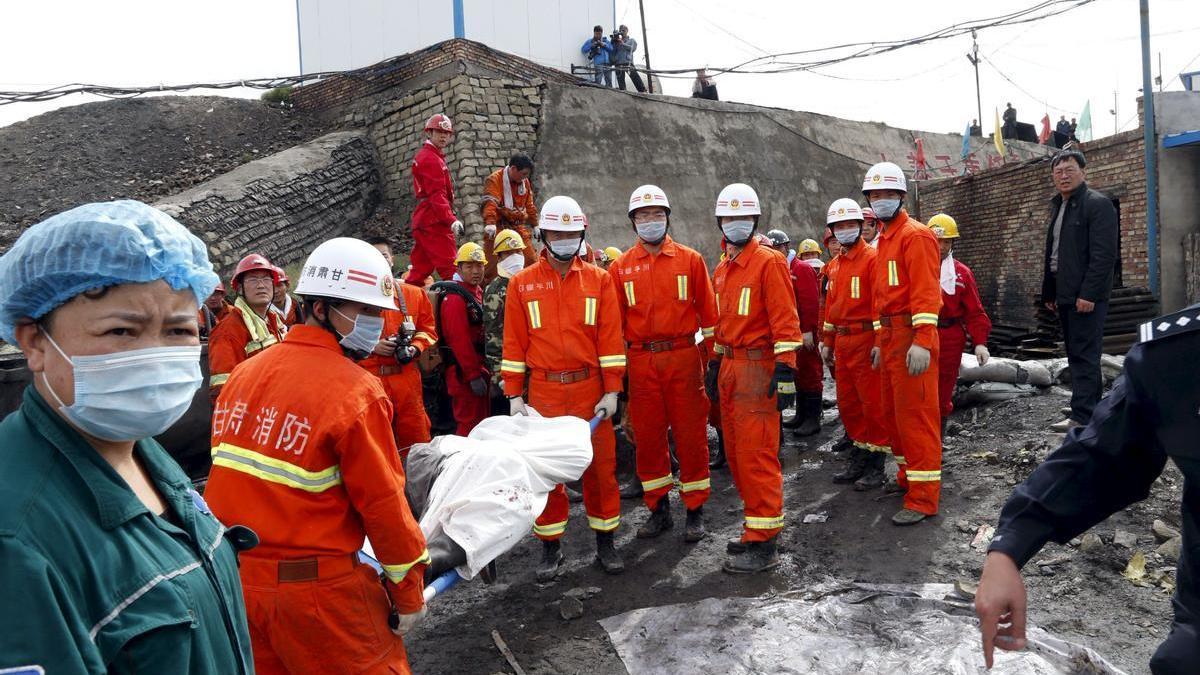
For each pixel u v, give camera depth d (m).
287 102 15.67
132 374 1.29
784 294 4.60
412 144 12.77
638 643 3.91
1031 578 4.37
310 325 2.60
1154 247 12.06
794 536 5.18
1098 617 3.92
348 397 2.43
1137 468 1.71
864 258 5.86
